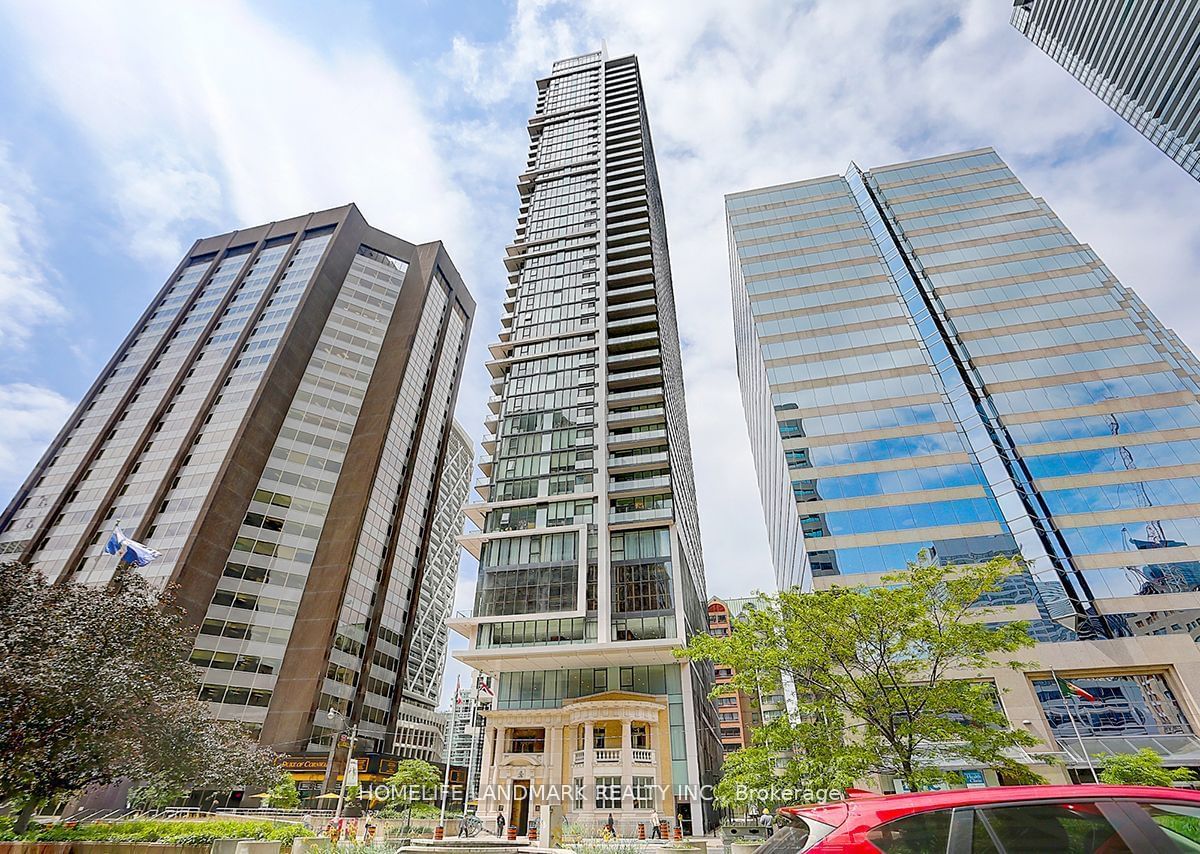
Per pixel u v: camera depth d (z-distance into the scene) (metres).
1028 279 49.62
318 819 38.62
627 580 48.62
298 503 67.81
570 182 80.25
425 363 89.88
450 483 120.19
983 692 18.97
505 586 49.78
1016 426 42.72
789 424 47.28
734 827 32.94
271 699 56.25
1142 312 64.50
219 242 95.31
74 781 16.34
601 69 95.56
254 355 75.00
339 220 90.81
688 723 41.97
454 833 34.28
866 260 55.91
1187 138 65.00
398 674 73.06
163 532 60.00
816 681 19.86
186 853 14.20
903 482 42.44
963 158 61.00
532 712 43.44
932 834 4.00
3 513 66.88
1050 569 36.56
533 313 68.12
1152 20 64.00
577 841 23.47
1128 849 3.74
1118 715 31.23
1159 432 40.19
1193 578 34.47
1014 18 84.44
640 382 59.84
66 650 16.95
